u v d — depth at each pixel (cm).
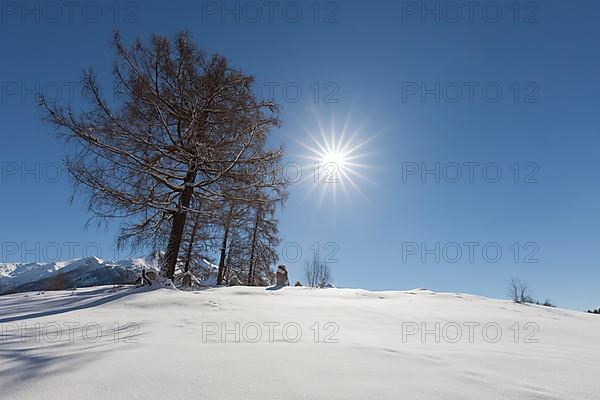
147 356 304
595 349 489
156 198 1384
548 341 549
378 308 777
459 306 956
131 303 711
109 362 282
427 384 264
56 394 225
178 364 285
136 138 1320
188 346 354
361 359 322
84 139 1216
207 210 1438
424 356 347
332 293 1152
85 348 348
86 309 687
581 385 281
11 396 222
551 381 288
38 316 648
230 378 258
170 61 1446
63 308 756
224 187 1469
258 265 2292
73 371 263
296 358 316
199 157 1392
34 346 369
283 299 916
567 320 842
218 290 1165
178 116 1448
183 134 1426
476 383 273
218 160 1441
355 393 240
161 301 729
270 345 370
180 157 1436
